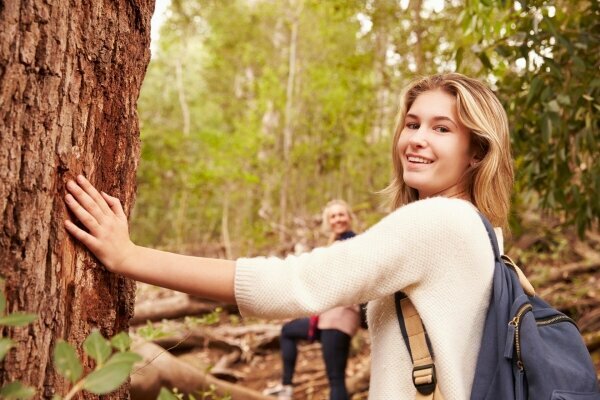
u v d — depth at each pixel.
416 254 1.36
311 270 1.35
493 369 1.36
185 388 4.20
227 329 6.83
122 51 1.46
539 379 1.32
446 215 1.37
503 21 3.26
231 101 19.41
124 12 1.46
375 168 13.06
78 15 1.33
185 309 7.16
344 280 1.34
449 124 1.56
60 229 1.29
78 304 1.35
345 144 12.54
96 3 1.38
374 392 1.46
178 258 1.38
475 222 1.42
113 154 1.45
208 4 17.25
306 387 5.66
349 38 12.44
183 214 14.87
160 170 15.46
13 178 1.21
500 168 1.58
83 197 1.32
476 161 1.60
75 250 1.34
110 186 1.45
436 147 1.55
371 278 1.35
